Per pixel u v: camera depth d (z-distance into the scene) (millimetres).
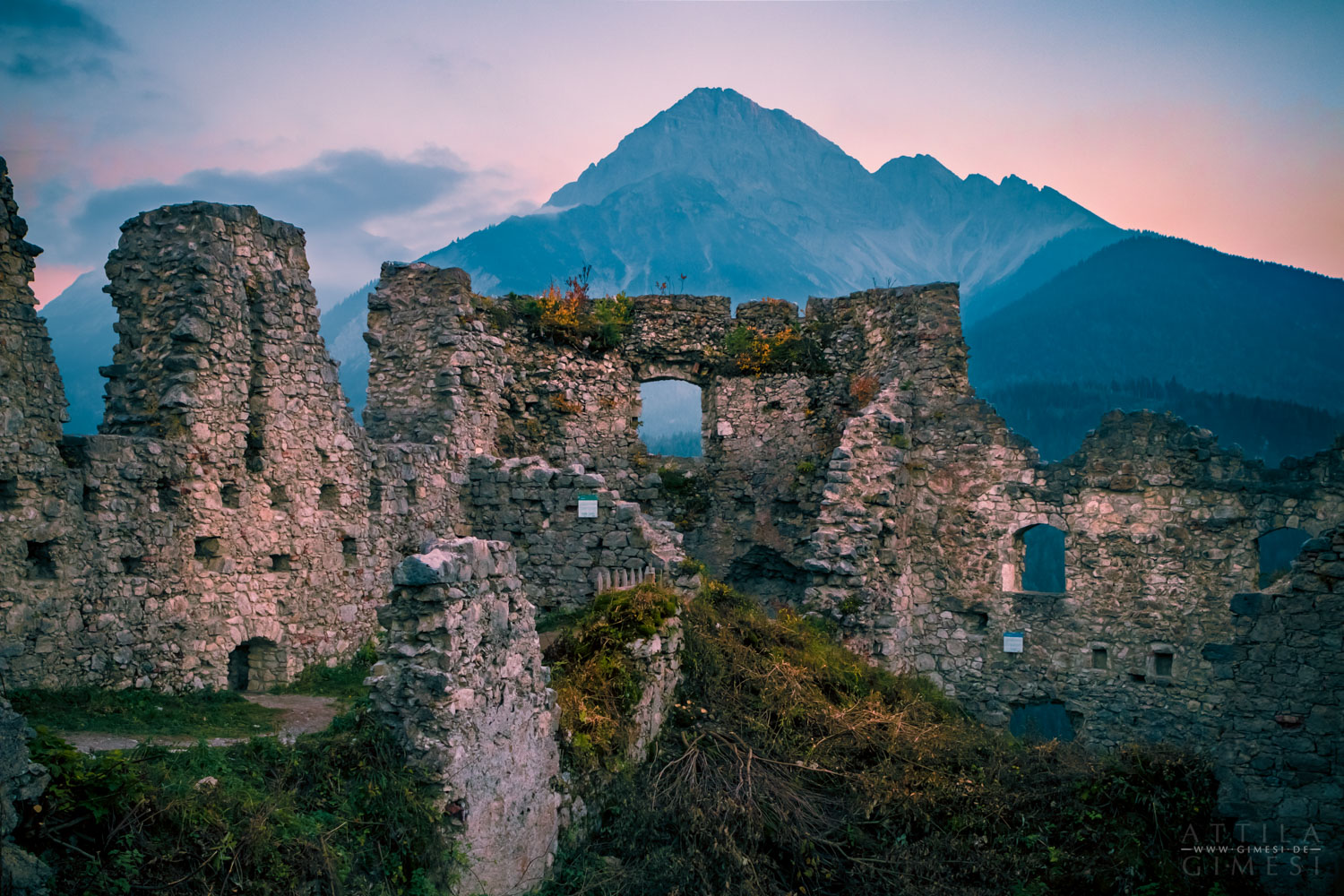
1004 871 14008
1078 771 15633
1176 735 22219
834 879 13312
